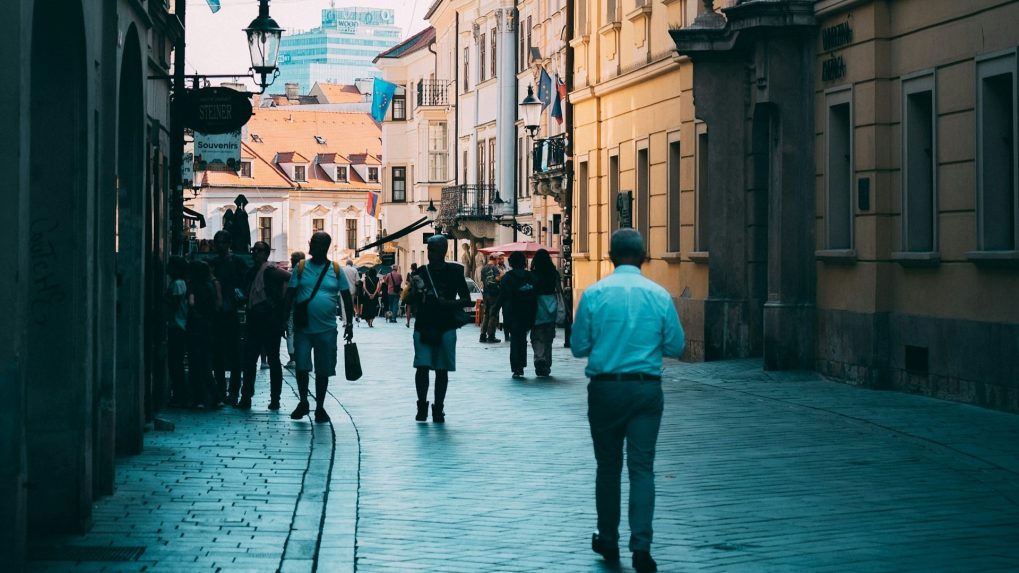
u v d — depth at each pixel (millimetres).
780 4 23484
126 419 14148
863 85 21594
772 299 24406
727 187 27484
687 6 30500
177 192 23312
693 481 12656
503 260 53719
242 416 18406
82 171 10078
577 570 9109
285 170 134000
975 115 18344
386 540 10062
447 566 9195
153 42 19656
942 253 19328
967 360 18531
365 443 15586
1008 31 17484
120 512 10938
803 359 24016
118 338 14102
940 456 14039
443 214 74312
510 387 23125
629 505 9195
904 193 20516
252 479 12688
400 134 95250
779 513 11047
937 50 19484
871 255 21219
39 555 9305
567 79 36906
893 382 20938
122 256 14047
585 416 18438
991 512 11008
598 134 38875
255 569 8930
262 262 19500
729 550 9656
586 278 40219
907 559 9297
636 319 9344
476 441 15805
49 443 9969
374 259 99312
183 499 11562
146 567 8961
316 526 10422
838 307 22703
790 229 24031
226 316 20094
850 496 11797
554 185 50219
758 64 24172
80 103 10031
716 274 27609
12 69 7891
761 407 18922
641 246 9672
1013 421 16531
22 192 8008
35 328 9984
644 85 34312
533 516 11062
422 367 17734
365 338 41656
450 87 79500
